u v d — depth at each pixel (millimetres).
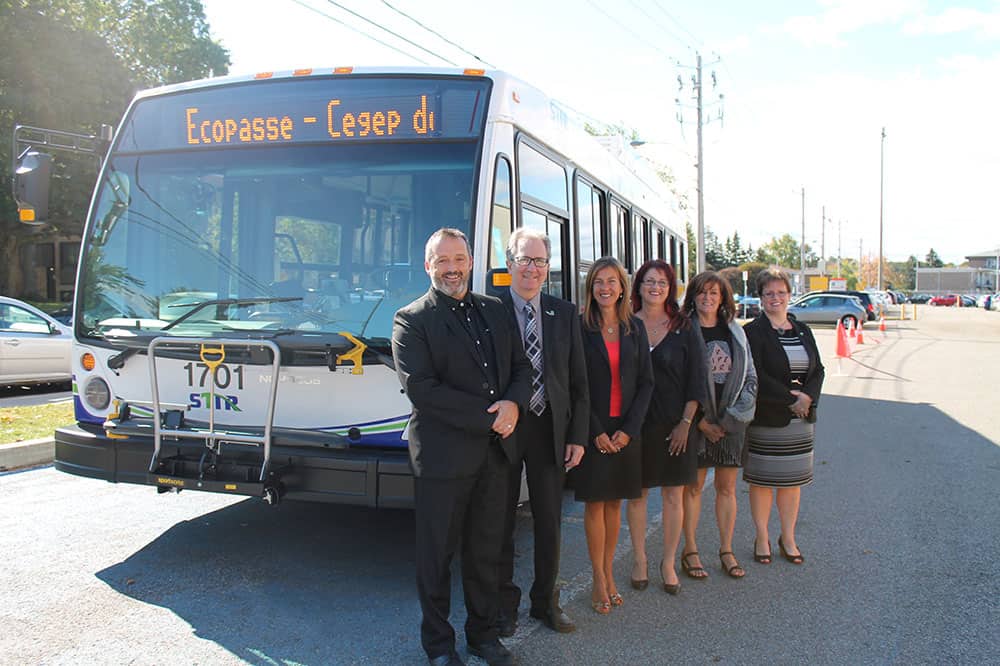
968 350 24766
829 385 15719
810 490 7551
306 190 5137
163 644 4191
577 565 5578
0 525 6152
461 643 4270
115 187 5461
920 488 7594
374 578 5172
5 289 33656
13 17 25828
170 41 33531
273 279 5102
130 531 6055
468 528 3971
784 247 119812
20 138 5305
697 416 5059
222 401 4977
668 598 4945
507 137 5160
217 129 5344
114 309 5297
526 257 4141
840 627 4512
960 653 4191
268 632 4355
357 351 4645
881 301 50938
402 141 5070
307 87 5230
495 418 3777
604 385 4555
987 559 5637
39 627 4383
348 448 4688
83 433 5113
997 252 138625
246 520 6375
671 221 13195
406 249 4941
